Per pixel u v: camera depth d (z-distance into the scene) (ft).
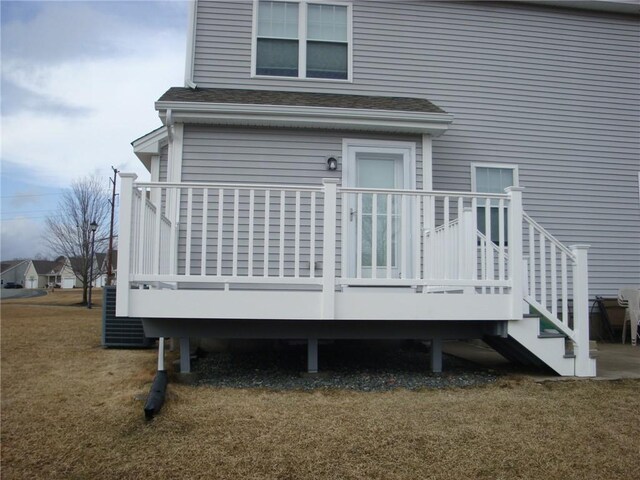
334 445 10.23
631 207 27.63
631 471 9.33
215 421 11.48
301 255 21.18
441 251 17.89
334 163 21.48
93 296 112.37
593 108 27.61
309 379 15.71
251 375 16.30
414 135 22.09
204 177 21.08
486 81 26.40
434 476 9.06
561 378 15.69
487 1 26.78
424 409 12.47
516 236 16.02
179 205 20.83
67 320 40.68
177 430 10.95
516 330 15.97
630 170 27.78
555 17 27.55
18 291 152.46
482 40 26.58
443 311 15.66
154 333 15.57
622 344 25.59
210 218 20.94
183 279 14.64
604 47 28.04
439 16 26.23
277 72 24.47
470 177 25.76
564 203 26.84
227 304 14.96
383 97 24.31
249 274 15.12
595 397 13.58
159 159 24.52
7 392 14.23
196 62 23.94
